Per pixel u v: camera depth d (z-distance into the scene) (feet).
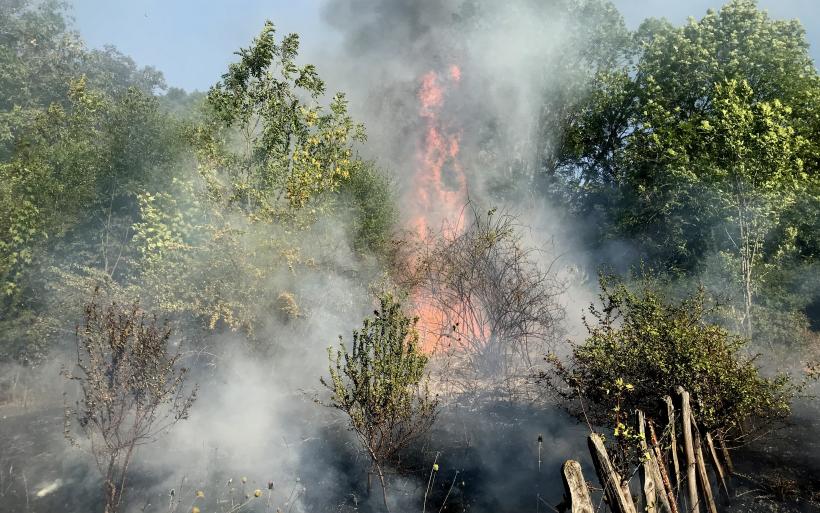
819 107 51.57
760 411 19.85
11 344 29.12
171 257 30.55
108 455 20.92
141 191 36.19
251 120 34.19
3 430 23.98
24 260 30.35
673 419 16.15
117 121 38.11
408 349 19.43
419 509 18.40
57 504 18.12
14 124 48.55
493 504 18.61
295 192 31.83
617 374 19.94
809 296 40.14
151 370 18.98
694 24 63.00
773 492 18.30
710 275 41.75
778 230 42.29
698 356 18.98
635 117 67.62
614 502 13.42
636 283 40.14
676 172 48.29
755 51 57.82
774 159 34.09
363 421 18.74
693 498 15.66
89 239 35.70
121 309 26.68
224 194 32.19
